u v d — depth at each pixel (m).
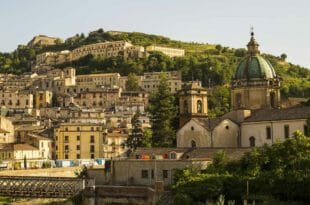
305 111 101.81
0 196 101.44
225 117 115.94
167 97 140.12
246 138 110.75
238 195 81.69
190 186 84.12
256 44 130.25
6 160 166.12
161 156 105.44
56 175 134.50
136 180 98.00
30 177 97.06
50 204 96.38
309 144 84.62
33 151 179.00
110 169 101.38
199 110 129.12
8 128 196.75
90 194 92.19
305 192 77.31
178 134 117.56
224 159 90.56
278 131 103.88
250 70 126.12
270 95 124.69
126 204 90.00
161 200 86.00
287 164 83.25
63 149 190.12
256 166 84.69
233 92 128.62
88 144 192.75
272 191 79.94
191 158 97.56
